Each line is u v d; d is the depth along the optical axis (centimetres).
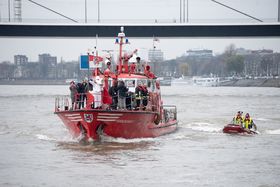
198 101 10069
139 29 12519
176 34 12625
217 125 5653
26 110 7562
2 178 3089
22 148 3984
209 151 3916
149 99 4306
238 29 12644
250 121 5019
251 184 2995
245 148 4072
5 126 5441
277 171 3284
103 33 12544
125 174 3175
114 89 4075
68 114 4038
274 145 4225
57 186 2936
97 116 3891
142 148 3956
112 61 4459
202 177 3125
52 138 4500
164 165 3409
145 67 4556
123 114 3919
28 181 3027
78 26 12388
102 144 4059
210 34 12738
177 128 5316
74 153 3750
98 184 2969
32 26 12419
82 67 4169
